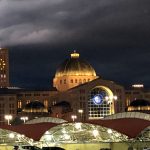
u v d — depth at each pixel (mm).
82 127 128625
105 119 134375
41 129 133000
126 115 138375
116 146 128875
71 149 130625
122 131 126688
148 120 131375
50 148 113625
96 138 129375
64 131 129625
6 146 128125
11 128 132625
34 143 127750
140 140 124750
